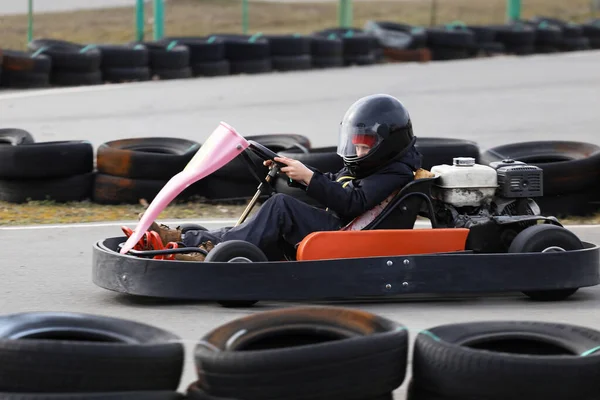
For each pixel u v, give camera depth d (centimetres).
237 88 4159
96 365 787
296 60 4944
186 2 7219
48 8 5762
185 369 1034
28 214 2030
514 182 1369
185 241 1316
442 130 3111
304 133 3048
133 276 1253
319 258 1257
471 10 8525
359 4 8638
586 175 1959
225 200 2161
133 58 4403
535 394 802
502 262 1273
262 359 777
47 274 1518
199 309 1277
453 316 1254
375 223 1311
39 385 787
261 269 1220
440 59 5541
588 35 6119
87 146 2162
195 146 2169
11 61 4078
